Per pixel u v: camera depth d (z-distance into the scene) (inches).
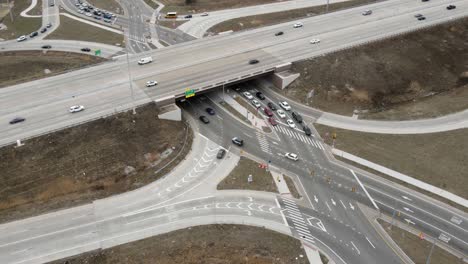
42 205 3762.3
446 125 4845.0
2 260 3245.6
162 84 5022.1
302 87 5442.9
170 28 7027.6
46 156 4097.0
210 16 7406.5
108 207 3750.0
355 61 5728.3
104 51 6318.9
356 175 4160.9
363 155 4411.9
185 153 4384.8
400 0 7573.8
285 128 4825.3
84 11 7751.0
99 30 7032.5
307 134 4699.8
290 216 3695.9
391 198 3897.6
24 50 6471.5
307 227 3595.0
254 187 3991.1
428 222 3659.0
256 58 5644.7
